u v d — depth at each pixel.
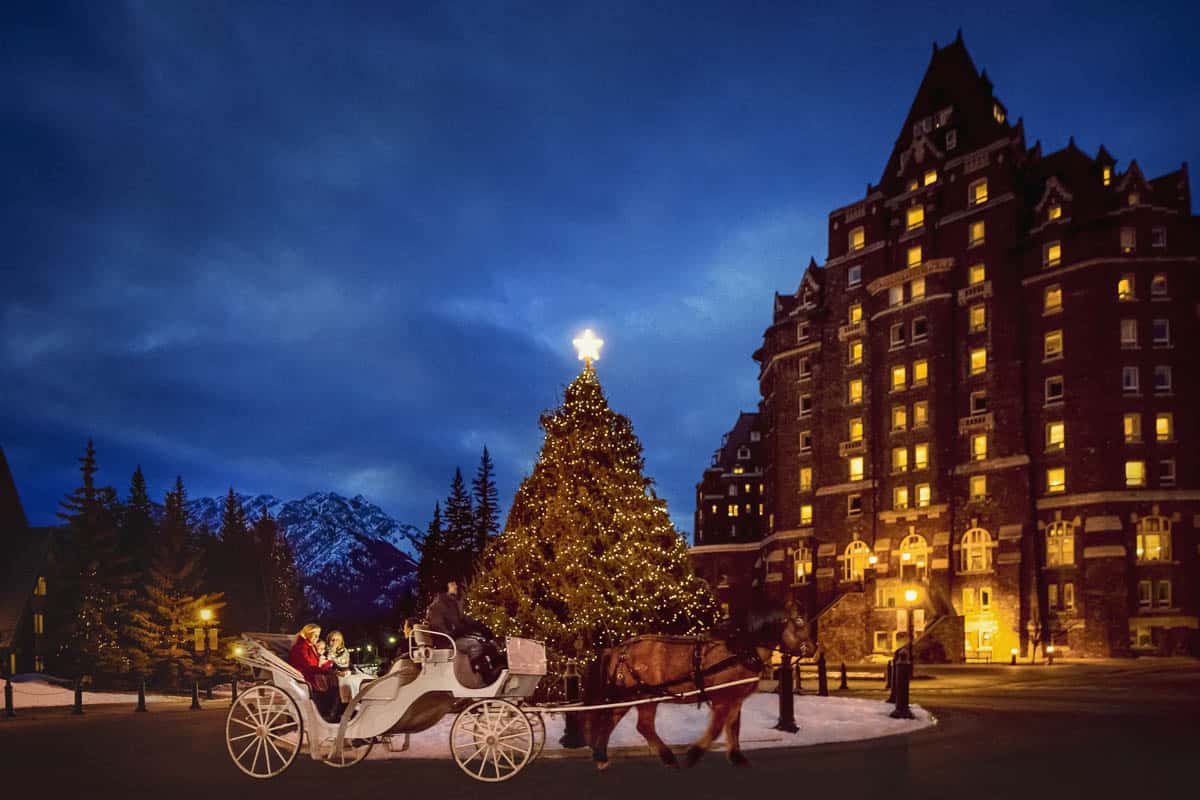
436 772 13.34
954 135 73.56
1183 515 58.84
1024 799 10.77
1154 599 58.31
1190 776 12.38
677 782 12.23
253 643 13.29
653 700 13.11
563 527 23.86
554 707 12.88
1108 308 61.50
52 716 30.12
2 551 64.50
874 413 73.56
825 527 75.50
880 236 75.25
